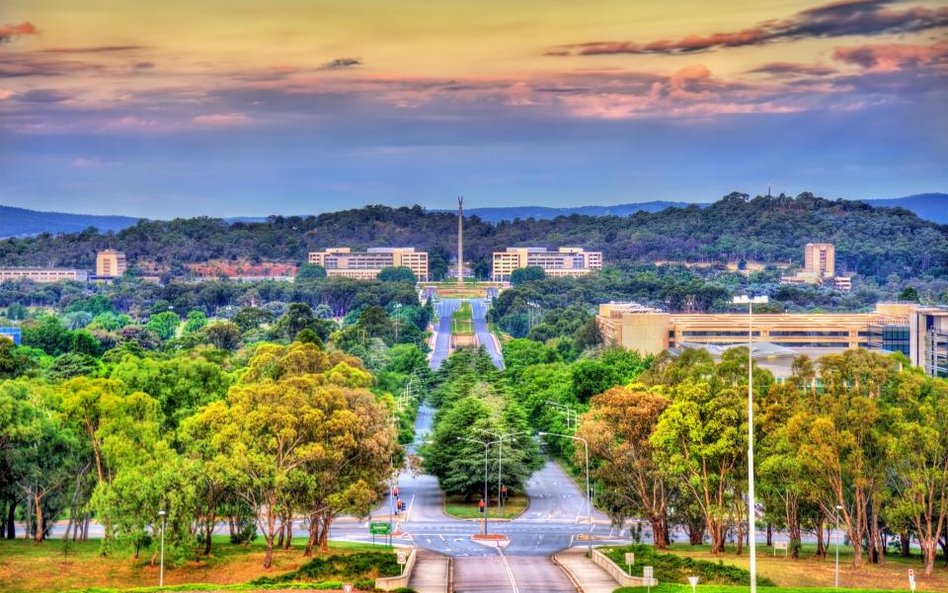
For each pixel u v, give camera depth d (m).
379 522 181.62
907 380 149.75
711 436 155.25
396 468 179.25
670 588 124.38
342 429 154.38
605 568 145.25
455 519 199.75
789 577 135.38
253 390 160.50
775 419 153.50
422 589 131.12
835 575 136.38
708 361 183.25
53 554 148.25
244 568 143.25
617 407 165.75
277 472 147.00
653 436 158.00
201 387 193.62
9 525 165.25
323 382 177.12
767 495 156.62
